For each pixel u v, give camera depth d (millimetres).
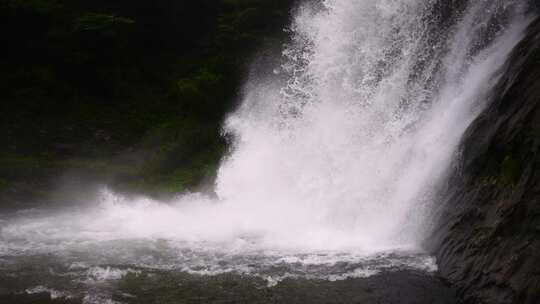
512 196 4762
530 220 4391
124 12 15000
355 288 5145
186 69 15070
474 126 5941
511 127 5211
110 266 5824
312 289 5152
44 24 13773
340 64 8516
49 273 5598
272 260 5980
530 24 6145
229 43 15109
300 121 9039
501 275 4391
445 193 6035
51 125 12531
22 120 12367
